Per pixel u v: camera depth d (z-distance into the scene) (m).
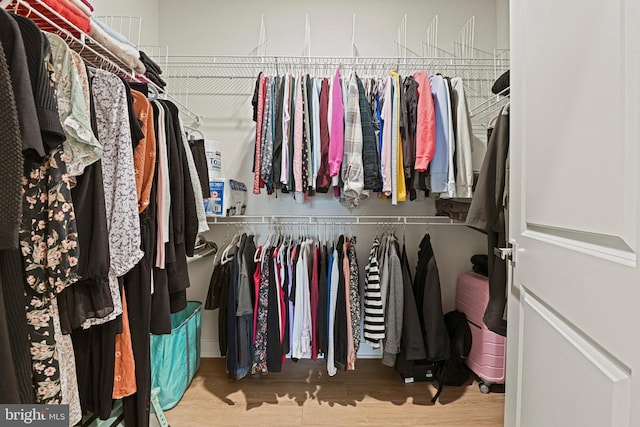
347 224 2.28
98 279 0.85
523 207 0.89
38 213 0.71
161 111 1.19
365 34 2.24
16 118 0.58
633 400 0.48
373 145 1.71
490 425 1.59
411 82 1.72
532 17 0.83
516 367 0.92
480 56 2.24
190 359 1.92
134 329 1.09
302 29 2.24
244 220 2.28
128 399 1.10
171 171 1.25
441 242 2.29
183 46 2.25
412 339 1.83
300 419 1.63
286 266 1.83
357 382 1.97
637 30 0.48
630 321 0.49
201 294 2.30
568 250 0.66
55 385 0.73
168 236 1.21
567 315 0.66
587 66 0.60
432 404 1.76
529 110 0.85
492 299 1.29
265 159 1.72
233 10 2.25
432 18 2.24
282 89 1.75
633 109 0.49
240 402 1.77
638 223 0.48
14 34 0.63
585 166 0.60
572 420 0.64
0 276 0.62
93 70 0.95
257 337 1.77
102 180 0.87
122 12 1.82
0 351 0.60
